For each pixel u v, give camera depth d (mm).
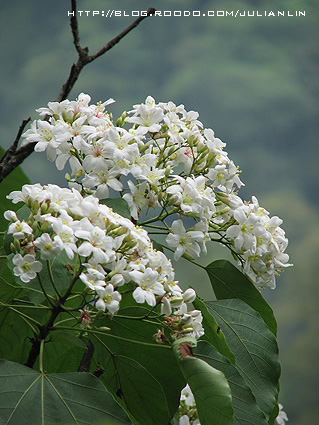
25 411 1203
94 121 1330
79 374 1237
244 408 1300
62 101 1349
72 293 1251
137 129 1347
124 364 1304
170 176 1344
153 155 1337
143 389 1302
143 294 1220
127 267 1236
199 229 1340
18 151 1344
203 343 1321
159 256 1252
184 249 1329
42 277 1282
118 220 1246
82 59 1352
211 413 1210
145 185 1329
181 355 1220
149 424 1303
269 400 1346
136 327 1314
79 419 1210
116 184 1308
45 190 1246
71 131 1322
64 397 1222
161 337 1271
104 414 1218
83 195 1354
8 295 1365
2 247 1354
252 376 1356
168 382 1308
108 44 1359
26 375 1230
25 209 1312
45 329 1272
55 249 1207
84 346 1318
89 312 1265
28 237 1228
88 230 1223
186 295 1265
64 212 1225
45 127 1328
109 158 1308
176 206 1346
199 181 1354
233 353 1361
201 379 1205
